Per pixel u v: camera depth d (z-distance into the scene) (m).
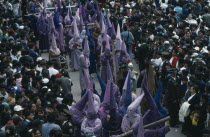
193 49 43.94
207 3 63.97
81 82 42.75
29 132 27.81
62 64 50.00
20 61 41.38
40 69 40.31
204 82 37.41
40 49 55.78
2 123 30.30
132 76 39.56
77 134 30.47
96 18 55.69
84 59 42.28
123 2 65.81
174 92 37.41
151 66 35.41
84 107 30.48
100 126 28.86
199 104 35.38
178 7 62.97
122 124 28.64
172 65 41.75
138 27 53.25
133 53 53.44
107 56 43.22
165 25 52.81
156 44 46.41
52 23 52.56
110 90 29.61
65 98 32.12
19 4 68.38
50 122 29.03
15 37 49.78
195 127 35.28
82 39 49.69
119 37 44.75
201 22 53.56
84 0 66.06
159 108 29.33
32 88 35.91
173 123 38.12
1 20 55.84
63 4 58.66
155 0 65.81
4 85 35.06
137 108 29.14
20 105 32.09
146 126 26.52
